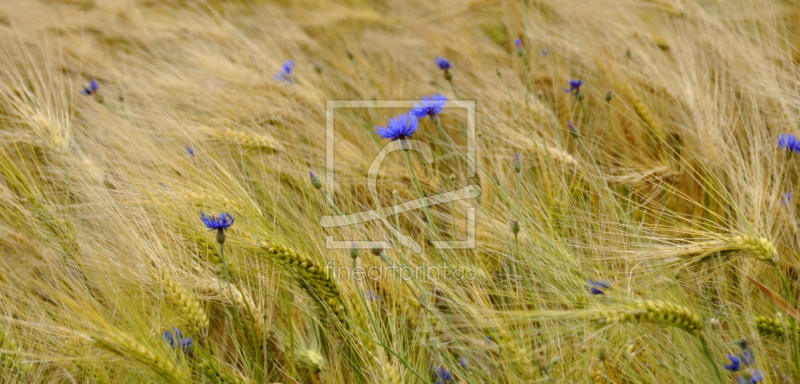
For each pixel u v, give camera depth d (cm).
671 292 234
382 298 246
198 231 244
